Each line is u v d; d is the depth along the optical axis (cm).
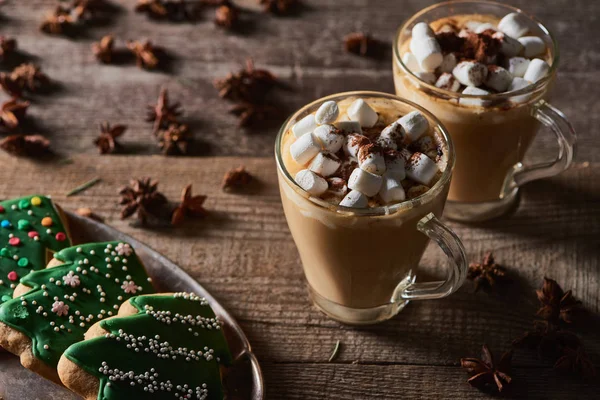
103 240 76
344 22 92
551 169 77
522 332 73
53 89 87
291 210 70
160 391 67
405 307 75
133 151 83
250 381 70
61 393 69
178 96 87
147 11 93
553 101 85
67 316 70
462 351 73
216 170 82
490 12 79
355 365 72
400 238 69
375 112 71
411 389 71
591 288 75
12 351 68
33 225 74
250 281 76
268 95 87
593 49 88
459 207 79
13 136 82
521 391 71
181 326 69
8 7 93
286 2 92
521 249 77
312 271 73
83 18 92
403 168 68
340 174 69
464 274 69
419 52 74
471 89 73
